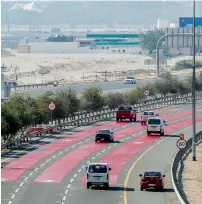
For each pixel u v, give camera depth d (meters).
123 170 174.38
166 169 175.50
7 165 179.12
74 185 153.50
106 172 149.50
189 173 174.38
